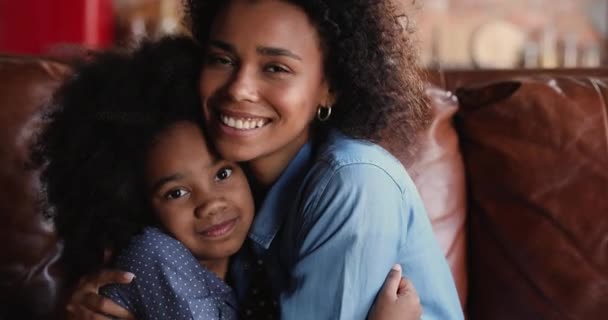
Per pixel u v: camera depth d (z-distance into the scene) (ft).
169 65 3.51
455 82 5.04
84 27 9.86
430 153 4.38
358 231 3.11
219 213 3.42
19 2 9.55
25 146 4.18
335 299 3.11
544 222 4.18
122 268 3.39
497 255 4.32
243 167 3.66
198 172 3.38
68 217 3.68
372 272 3.14
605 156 4.20
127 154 3.50
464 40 14.16
